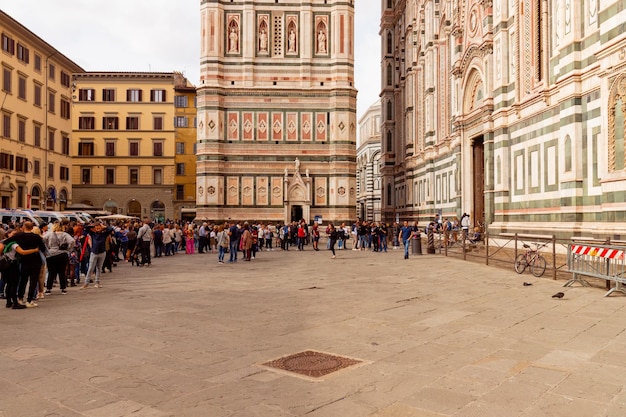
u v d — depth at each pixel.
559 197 22.64
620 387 6.94
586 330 10.25
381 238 36.72
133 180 71.62
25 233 13.40
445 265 24.19
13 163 49.41
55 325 11.17
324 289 16.52
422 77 47.34
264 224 49.16
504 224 28.44
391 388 7.01
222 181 48.97
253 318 11.82
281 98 49.72
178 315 12.23
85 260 19.19
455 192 37.59
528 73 26.19
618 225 17.58
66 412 6.23
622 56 17.33
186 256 33.97
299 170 49.53
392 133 58.03
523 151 26.67
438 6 43.12
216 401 6.58
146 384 7.25
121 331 10.55
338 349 9.06
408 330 10.47
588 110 20.34
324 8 50.38
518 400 6.52
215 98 48.66
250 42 49.47
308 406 6.39
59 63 58.69
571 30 21.11
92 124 71.31
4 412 6.23
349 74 49.84
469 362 8.19
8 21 47.56
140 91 71.62
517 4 27.19
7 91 48.38
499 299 14.08
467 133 35.22
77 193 70.88
